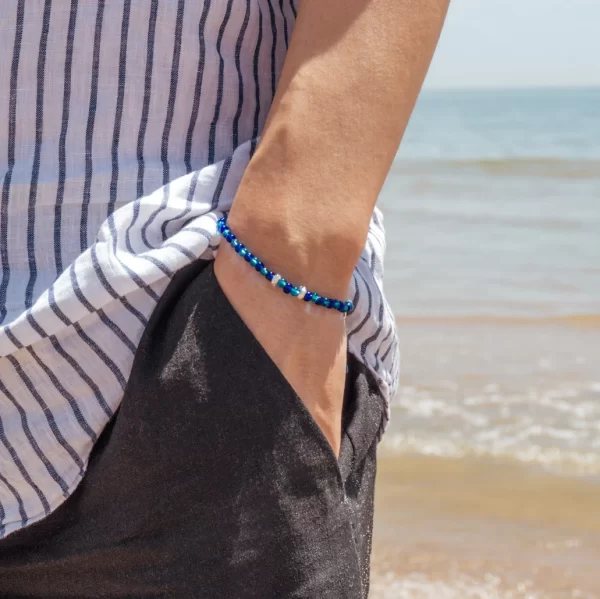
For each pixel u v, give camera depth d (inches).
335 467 30.8
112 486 31.9
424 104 3115.2
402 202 665.6
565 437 187.2
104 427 32.6
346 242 30.6
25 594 34.8
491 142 1289.4
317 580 30.4
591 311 313.7
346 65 31.5
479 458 178.4
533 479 169.0
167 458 30.6
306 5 32.9
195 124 35.6
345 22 31.9
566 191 692.7
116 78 34.5
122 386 32.3
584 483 166.6
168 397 30.5
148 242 32.8
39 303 31.5
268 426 30.0
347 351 35.1
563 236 488.1
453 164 893.8
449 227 535.8
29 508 33.3
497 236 495.8
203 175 34.0
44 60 34.2
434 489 166.9
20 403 32.9
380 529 152.4
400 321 306.5
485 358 253.0
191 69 35.0
